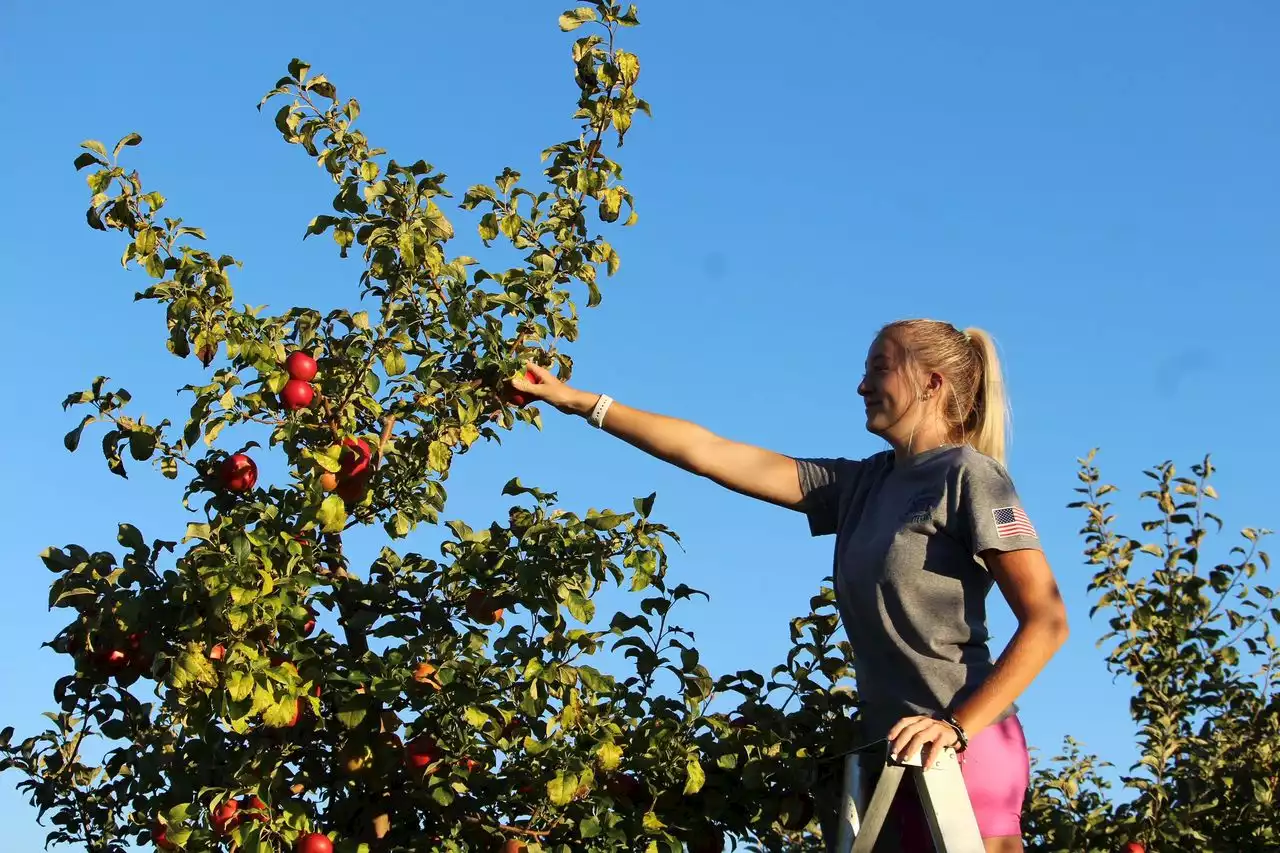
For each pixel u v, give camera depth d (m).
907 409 4.39
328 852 4.20
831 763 4.36
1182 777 6.11
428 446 4.73
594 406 4.84
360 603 4.80
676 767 4.34
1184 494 7.32
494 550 4.71
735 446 4.72
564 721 4.25
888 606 4.06
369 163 4.82
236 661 3.99
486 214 4.97
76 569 4.45
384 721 4.53
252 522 4.43
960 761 3.84
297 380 4.56
